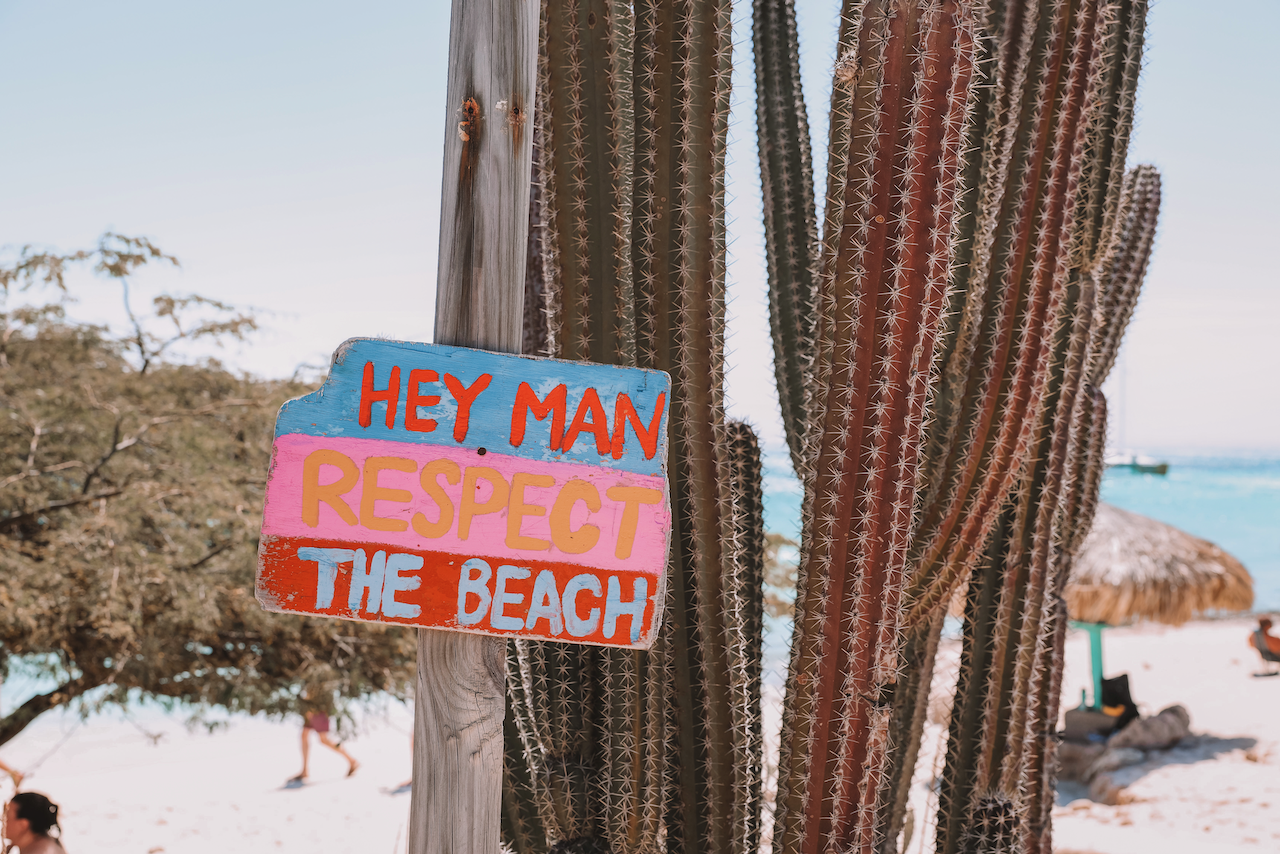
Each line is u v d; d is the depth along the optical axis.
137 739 14.42
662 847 2.00
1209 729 9.76
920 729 2.52
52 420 7.80
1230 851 6.20
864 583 1.76
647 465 1.38
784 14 2.83
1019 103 2.21
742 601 2.27
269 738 14.48
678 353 1.93
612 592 1.37
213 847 9.27
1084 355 2.47
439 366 1.36
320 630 7.73
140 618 6.77
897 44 1.73
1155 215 3.38
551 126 1.95
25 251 7.65
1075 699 12.85
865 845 1.80
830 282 1.88
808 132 2.76
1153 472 71.50
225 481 7.75
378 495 1.34
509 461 1.36
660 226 1.94
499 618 1.35
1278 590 32.28
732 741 1.94
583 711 1.98
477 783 1.38
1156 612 8.88
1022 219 2.20
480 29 1.39
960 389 2.18
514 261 1.40
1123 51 2.56
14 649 6.93
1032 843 2.57
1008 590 2.41
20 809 4.70
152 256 7.88
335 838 9.58
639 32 1.98
